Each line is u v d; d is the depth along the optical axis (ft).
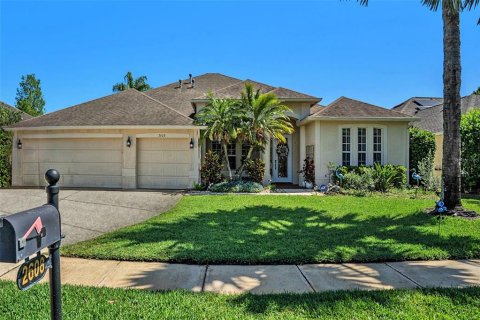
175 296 13.62
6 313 12.13
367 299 13.37
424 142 57.82
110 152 50.65
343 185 49.60
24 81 138.62
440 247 20.62
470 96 73.10
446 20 30.91
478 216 29.68
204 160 53.47
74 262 18.24
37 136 51.42
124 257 18.71
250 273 16.63
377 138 54.24
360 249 20.02
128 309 12.40
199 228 25.35
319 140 53.16
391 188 49.01
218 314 12.07
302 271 16.93
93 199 39.40
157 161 50.49
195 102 57.47
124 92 60.54
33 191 45.55
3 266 17.72
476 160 47.75
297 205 36.14
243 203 37.14
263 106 47.75
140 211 33.32
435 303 13.01
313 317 11.92
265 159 54.75
